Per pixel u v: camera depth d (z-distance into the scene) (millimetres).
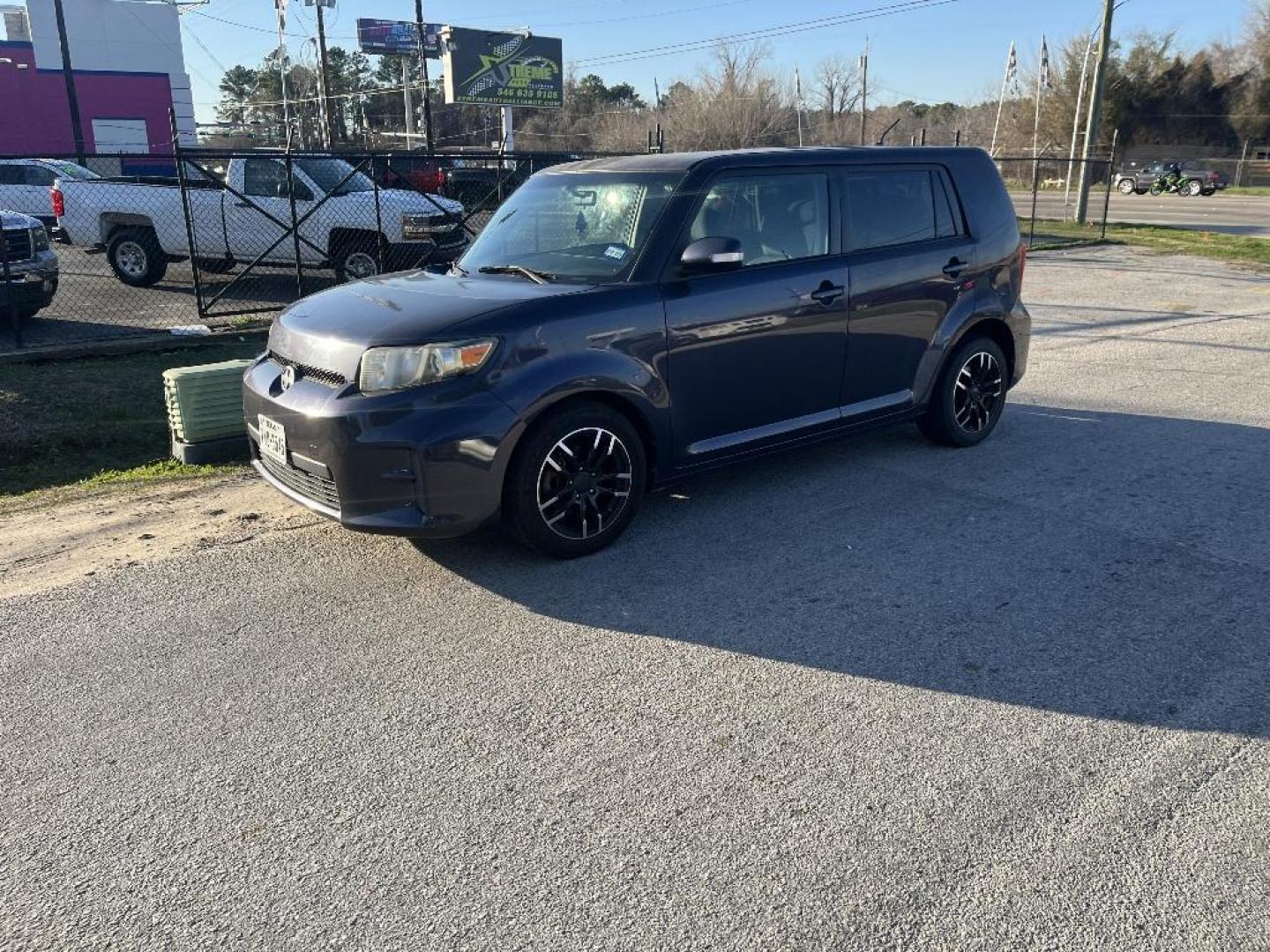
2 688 3586
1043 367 9211
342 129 75188
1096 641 3865
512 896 2539
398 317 4297
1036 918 2445
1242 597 4238
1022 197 44031
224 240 13258
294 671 3695
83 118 35688
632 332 4562
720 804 2904
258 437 4699
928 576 4480
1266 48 67125
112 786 3016
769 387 5199
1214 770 3045
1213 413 7438
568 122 69375
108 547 4941
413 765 3115
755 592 4324
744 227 5094
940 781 2998
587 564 4633
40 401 7609
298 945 2385
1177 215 32094
